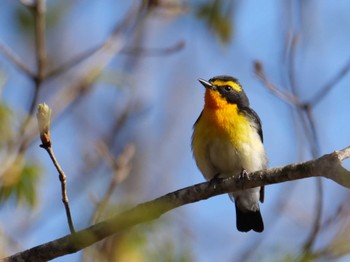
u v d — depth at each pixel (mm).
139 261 10352
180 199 9844
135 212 9578
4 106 11797
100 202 10328
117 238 10375
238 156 12211
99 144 13531
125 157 11719
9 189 11320
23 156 11523
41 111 8289
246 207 13219
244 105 12812
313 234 9852
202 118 12625
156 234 10531
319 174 9094
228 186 9859
